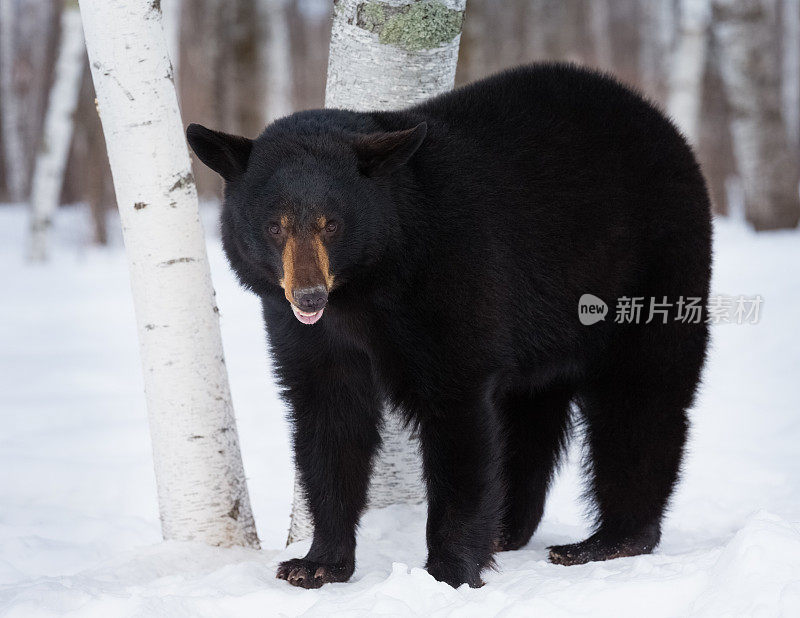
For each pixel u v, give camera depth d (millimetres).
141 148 7297
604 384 7734
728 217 35938
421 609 5672
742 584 5016
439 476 6645
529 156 7082
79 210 41594
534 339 7207
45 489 10438
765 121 28250
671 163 7621
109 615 5797
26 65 51094
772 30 28766
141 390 14789
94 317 20859
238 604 5980
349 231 6164
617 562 6582
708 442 11336
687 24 26359
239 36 35688
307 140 6309
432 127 6867
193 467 7684
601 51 43812
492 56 37656
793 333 15922
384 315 6527
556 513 9656
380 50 8133
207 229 29984
